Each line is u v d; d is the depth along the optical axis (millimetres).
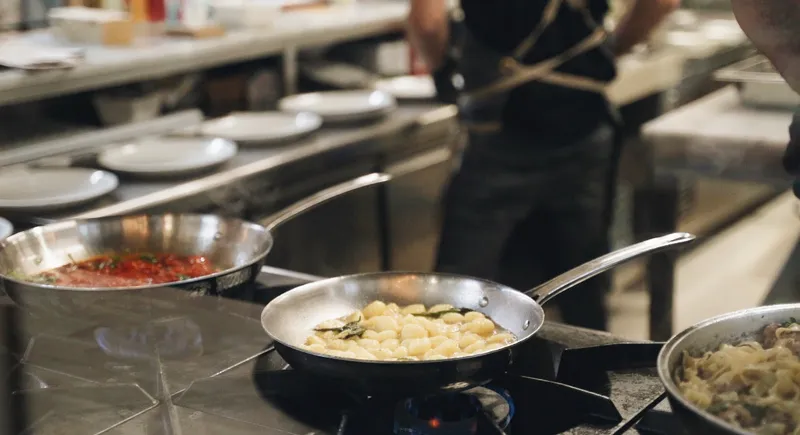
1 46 2689
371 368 938
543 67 2432
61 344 1165
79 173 2135
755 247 4055
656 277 2791
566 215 2582
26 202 1914
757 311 1032
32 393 1030
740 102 2717
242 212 2303
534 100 2457
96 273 1348
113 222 1430
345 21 3428
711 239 4074
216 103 3123
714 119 2562
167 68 2754
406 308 1175
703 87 4168
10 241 1336
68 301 1172
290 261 2496
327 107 2951
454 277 1218
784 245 4051
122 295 1163
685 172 2482
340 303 1197
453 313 1152
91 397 1027
